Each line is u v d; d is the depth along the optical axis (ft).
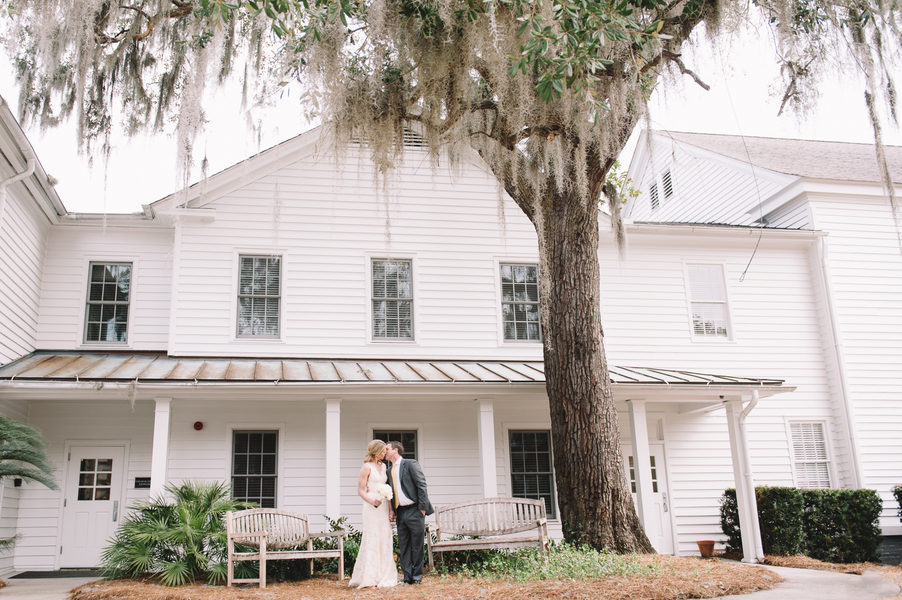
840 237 50.93
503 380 38.24
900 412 48.57
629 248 48.83
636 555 28.96
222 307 42.24
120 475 39.24
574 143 30.68
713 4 29.01
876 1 30.40
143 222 44.37
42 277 42.91
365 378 37.27
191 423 39.88
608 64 27.99
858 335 49.44
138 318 43.68
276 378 36.06
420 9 25.03
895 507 46.78
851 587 26.32
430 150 29.81
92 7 26.02
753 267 50.14
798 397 48.16
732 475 45.80
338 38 25.53
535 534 41.65
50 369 36.17
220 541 28.91
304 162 45.21
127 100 30.35
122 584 27.04
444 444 42.11
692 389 39.14
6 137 32.86
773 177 53.31
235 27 29.12
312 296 43.57
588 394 31.30
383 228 45.39
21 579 33.42
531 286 46.96
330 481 35.73
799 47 30.45
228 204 43.65
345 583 27.32
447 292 45.39
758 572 28.22
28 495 38.29
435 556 31.32
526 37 25.29
